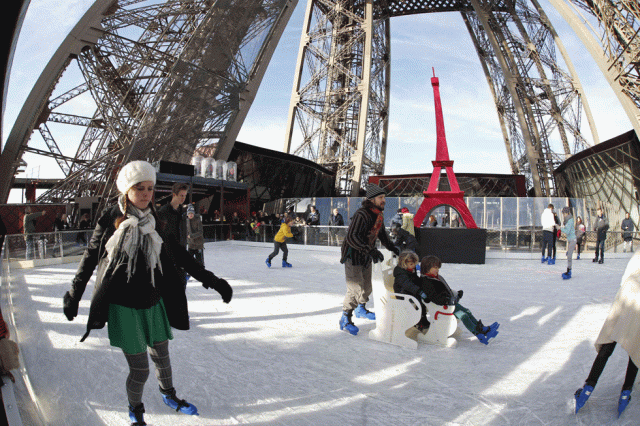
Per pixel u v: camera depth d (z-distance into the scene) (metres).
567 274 10.45
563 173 42.53
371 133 55.94
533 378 3.98
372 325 5.93
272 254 12.48
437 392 3.69
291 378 4.00
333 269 12.12
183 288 3.07
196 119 30.20
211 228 22.03
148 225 2.79
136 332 2.79
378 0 56.88
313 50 49.91
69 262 13.66
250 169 41.12
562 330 5.65
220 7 28.14
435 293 4.92
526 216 22.09
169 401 3.25
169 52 30.66
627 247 16.89
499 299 7.76
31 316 6.18
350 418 3.21
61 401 3.40
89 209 28.11
